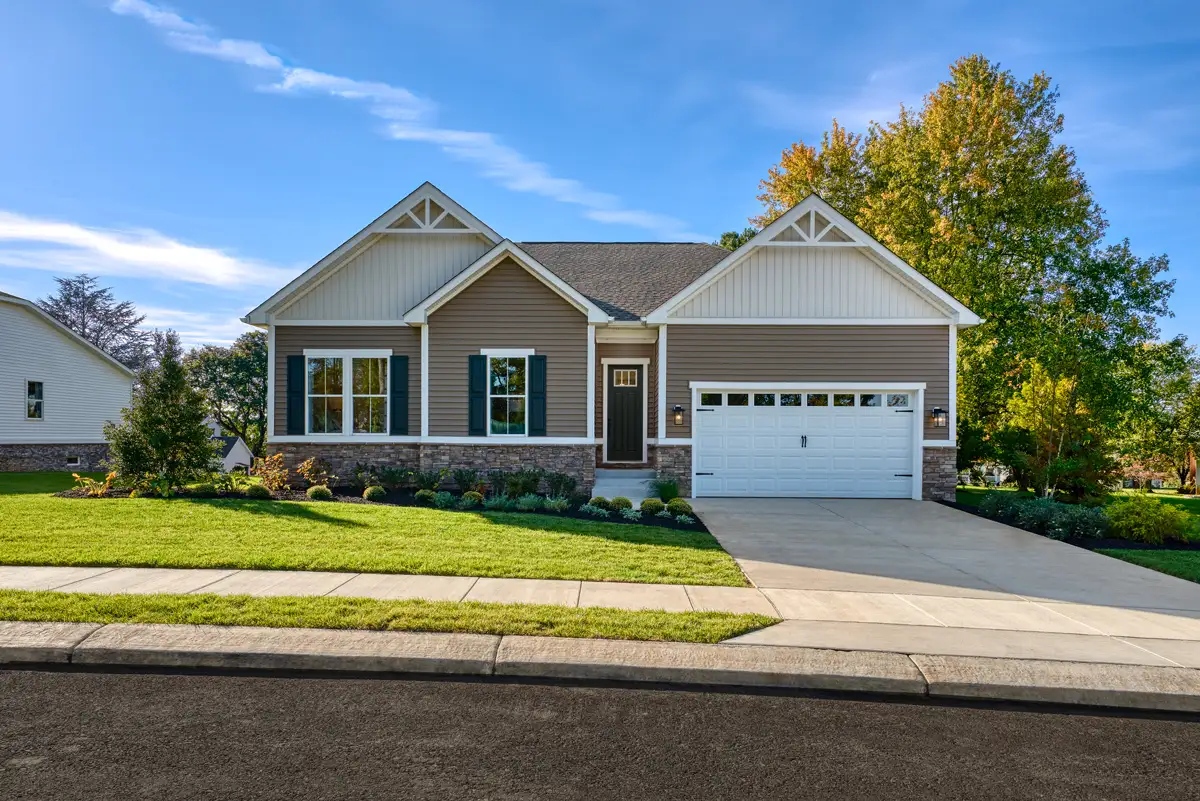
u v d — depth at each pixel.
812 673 5.66
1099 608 7.70
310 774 4.14
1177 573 9.36
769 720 5.04
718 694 5.48
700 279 16.28
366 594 7.38
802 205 16.44
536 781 4.11
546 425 16.36
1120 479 17.02
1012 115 25.84
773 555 10.20
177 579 7.86
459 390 16.44
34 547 9.06
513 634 6.26
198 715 4.93
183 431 13.95
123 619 6.42
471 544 9.88
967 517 13.99
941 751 4.63
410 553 9.22
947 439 16.48
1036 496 16.30
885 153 29.39
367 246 17.17
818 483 16.61
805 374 16.55
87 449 28.00
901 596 8.03
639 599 7.49
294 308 17.12
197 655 5.83
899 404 16.64
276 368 17.08
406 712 5.03
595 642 6.12
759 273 16.58
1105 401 16.33
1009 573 9.33
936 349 16.56
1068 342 16.09
